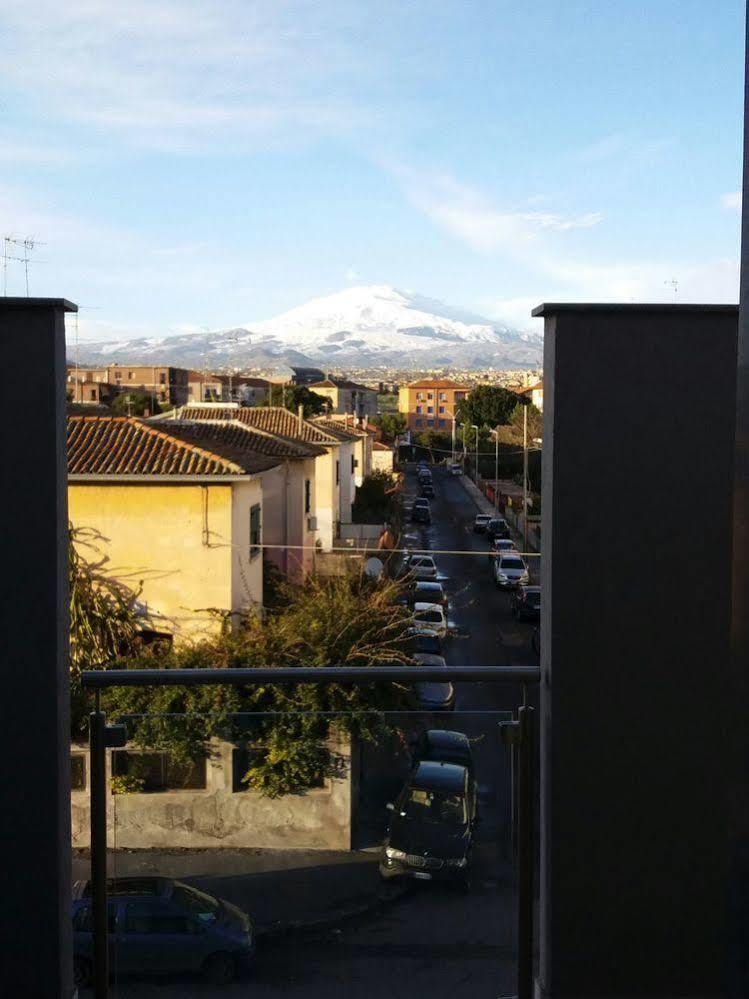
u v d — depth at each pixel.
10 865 2.97
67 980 3.08
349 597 15.45
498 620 29.94
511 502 51.59
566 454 3.02
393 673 3.29
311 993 3.33
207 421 27.97
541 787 3.22
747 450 2.16
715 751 3.11
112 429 18.66
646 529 3.04
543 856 3.20
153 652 16.25
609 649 3.08
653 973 3.18
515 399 83.38
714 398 3.02
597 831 3.13
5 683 2.93
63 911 3.03
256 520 19.42
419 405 138.25
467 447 80.00
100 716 3.38
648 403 3.02
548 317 3.09
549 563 3.10
